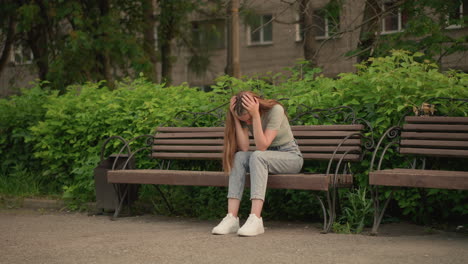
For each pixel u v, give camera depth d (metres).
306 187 4.61
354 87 5.61
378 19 9.03
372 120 5.42
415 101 5.31
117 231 4.91
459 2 8.71
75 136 6.93
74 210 6.45
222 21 24.09
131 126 6.55
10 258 3.79
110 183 5.84
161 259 3.65
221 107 6.27
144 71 12.90
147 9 13.98
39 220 5.70
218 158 5.71
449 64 9.07
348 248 3.92
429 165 5.33
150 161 6.48
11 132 7.71
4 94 16.20
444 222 5.29
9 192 7.25
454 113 5.21
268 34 23.72
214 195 6.05
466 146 4.80
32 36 13.72
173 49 17.58
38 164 7.61
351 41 9.63
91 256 3.78
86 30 12.38
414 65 5.58
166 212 6.06
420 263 3.41
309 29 10.01
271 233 4.66
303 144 5.34
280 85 6.11
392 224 5.22
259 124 4.73
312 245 4.05
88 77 12.79
